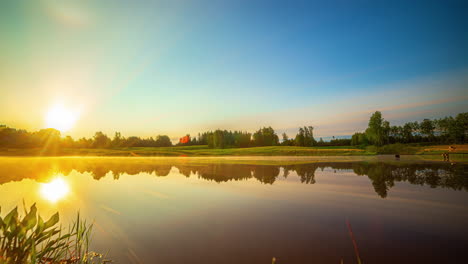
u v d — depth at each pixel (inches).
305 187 285.7
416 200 209.9
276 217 161.9
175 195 238.7
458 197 219.6
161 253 103.5
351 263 92.8
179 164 690.2
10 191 264.7
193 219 157.4
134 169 533.6
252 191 261.1
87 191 262.7
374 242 117.0
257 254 102.7
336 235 127.0
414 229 135.9
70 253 103.3
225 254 102.6
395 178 349.4
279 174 421.7
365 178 358.0
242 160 881.5
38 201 213.9
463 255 100.0
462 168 466.0
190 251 105.3
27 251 83.7
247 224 147.3
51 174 440.1
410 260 95.7
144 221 154.0
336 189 270.7
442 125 2630.4
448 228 136.6
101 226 143.2
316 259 97.3
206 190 267.7
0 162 815.1
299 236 126.0
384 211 175.6
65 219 160.4
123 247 110.2
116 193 250.5
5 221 80.3
